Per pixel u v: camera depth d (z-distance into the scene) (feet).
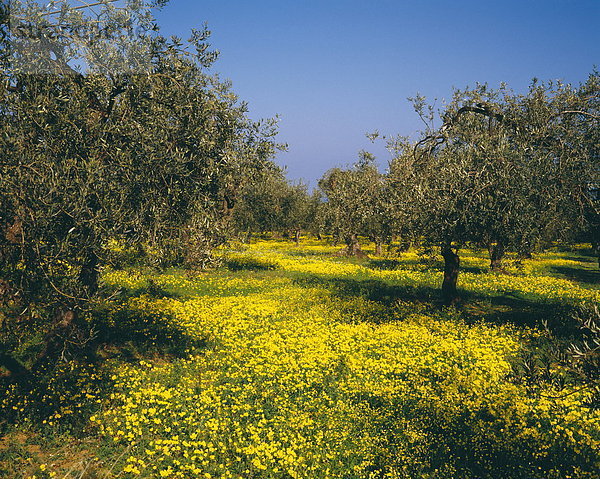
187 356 42.50
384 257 137.08
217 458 25.79
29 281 23.11
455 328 54.19
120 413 30.07
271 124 45.09
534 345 46.93
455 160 45.65
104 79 30.22
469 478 23.27
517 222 40.93
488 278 92.43
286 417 30.07
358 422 29.30
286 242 217.97
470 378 36.17
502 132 44.29
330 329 52.54
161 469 24.47
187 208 30.14
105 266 25.88
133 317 52.85
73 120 26.16
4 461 24.54
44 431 27.89
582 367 17.92
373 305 66.64
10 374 35.47
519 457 25.21
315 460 24.98
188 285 77.36
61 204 22.48
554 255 150.20
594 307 18.33
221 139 33.32
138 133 28.37
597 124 42.06
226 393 33.63
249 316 57.62
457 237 45.60
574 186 40.50
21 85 26.25
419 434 27.35
